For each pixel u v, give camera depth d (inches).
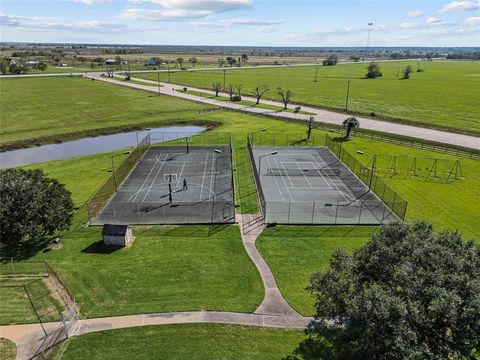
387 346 568.4
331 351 864.3
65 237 1363.2
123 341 890.1
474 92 5270.7
